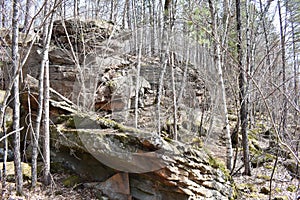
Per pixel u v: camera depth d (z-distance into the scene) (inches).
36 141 153.0
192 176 155.5
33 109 190.2
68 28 250.4
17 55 135.2
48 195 149.5
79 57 242.2
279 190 190.9
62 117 189.9
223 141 247.3
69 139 172.7
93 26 257.0
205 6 276.2
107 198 155.3
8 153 185.6
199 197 154.3
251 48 261.7
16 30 133.8
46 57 162.9
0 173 150.3
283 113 172.1
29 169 170.1
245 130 225.3
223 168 186.7
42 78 160.1
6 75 177.3
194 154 163.3
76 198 151.1
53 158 181.3
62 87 225.5
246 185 196.9
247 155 223.3
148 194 155.7
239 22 233.1
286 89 171.9
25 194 144.3
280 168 229.9
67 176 171.0
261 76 180.9
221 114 236.1
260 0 315.9
